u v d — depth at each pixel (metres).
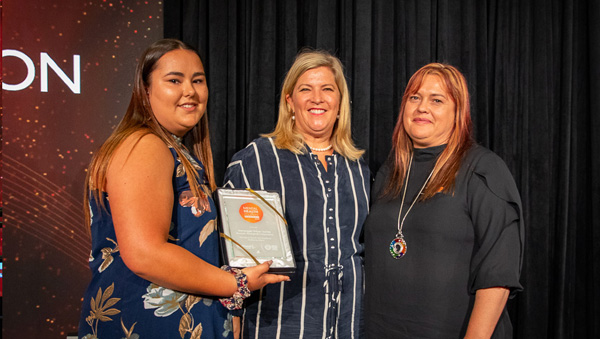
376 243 1.65
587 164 2.93
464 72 2.82
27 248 2.27
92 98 2.32
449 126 1.60
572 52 2.92
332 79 1.75
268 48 2.60
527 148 2.88
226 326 1.24
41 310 2.29
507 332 1.50
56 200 2.29
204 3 2.58
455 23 2.82
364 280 1.72
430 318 1.49
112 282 1.11
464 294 1.48
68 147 2.30
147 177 1.03
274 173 1.66
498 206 1.43
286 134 1.74
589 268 2.92
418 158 1.66
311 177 1.67
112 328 1.10
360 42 2.66
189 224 1.16
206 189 1.24
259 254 1.27
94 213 1.13
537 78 2.88
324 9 2.63
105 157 1.08
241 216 1.35
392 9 2.75
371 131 2.74
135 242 0.98
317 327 1.58
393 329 1.55
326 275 1.60
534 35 2.90
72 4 2.30
